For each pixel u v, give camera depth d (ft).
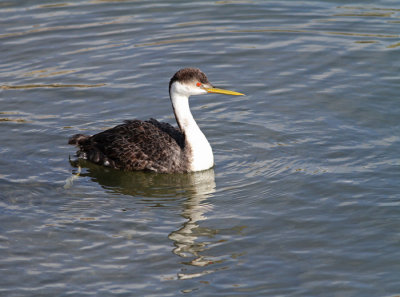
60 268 37.35
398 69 61.98
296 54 66.13
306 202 43.65
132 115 57.21
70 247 39.42
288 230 40.42
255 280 35.76
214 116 57.26
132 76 63.21
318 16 73.77
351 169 47.57
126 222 42.22
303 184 45.98
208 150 49.08
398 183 45.09
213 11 75.97
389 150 49.85
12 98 59.88
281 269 36.60
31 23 72.95
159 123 51.52
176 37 70.28
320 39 68.80
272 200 44.29
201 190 46.42
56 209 44.01
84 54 67.15
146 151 49.08
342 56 65.05
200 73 47.96
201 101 60.08
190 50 67.67
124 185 47.73
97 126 55.57
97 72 63.98
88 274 36.78
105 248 39.24
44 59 66.18
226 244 39.24
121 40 69.77
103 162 50.31
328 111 56.44
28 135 54.34
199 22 73.41
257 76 62.75
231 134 54.29
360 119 54.80
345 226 40.50
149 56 66.69
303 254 37.88
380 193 43.98
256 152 51.39
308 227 40.63
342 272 36.14
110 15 75.31
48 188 46.93
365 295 34.22
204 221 42.06
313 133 53.36
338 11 74.74
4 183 47.37
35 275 36.73
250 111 57.57
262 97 59.47
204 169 48.98
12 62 65.62
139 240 40.06
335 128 53.83
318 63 64.23
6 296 34.96
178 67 64.49
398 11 73.87
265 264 37.11
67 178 48.37
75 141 51.37
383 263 36.78
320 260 37.27
